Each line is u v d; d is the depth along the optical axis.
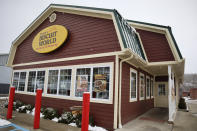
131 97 7.24
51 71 8.38
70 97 7.09
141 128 5.74
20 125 5.75
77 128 5.56
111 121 5.59
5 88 21.55
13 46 11.45
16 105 9.05
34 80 9.31
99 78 6.30
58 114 7.34
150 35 7.79
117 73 5.86
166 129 5.77
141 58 6.75
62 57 7.99
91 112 6.18
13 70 11.41
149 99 10.63
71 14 8.29
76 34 7.73
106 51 6.39
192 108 13.43
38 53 9.50
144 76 9.45
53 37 8.38
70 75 7.38
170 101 6.90
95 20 7.17
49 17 9.47
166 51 7.20
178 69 8.88
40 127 5.59
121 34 5.82
